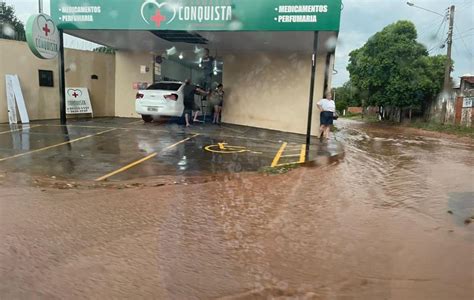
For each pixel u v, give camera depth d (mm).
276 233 4203
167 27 11219
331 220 4715
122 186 5867
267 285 3064
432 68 30406
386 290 3035
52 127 12086
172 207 4965
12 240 3762
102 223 4293
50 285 2965
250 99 15312
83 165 7137
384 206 5445
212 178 6672
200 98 15484
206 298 2850
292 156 9195
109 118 15859
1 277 3066
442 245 4008
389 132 23016
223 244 3848
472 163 10156
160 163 7617
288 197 5695
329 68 13797
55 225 4188
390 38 31234
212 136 11688
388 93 31531
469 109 24734
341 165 8734
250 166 7801
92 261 3375
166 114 12867
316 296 2920
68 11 11805
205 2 10867
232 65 15656
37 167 6836
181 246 3760
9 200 4988
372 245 3949
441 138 19141
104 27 11656
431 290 3059
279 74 14602
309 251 3746
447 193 6387
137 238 3910
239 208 5055
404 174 8039
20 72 13484
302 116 14234
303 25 10375
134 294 2867
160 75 17109
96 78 16078
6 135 10234
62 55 12516
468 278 3275
